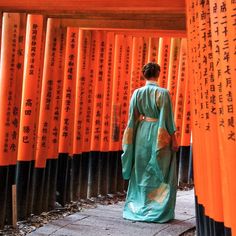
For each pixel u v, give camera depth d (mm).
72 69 5965
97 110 6691
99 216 5488
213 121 2742
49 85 5547
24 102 5086
